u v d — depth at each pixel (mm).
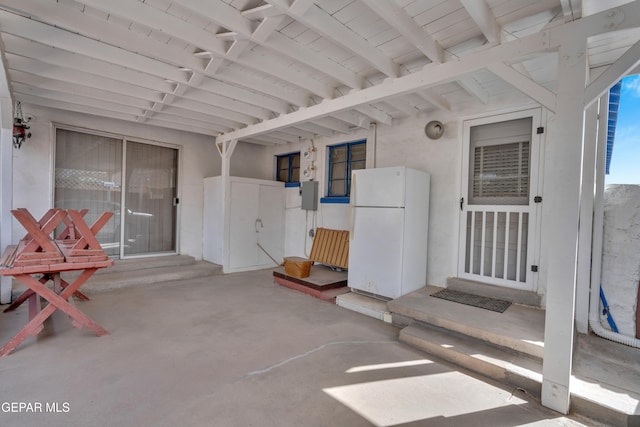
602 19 1821
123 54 2986
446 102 3883
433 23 2365
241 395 2092
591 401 1931
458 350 2613
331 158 5832
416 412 1972
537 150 3383
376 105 4188
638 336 2775
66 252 2941
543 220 3326
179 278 5133
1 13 2418
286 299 4250
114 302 3918
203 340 2916
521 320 2896
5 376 2225
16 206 4320
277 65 3121
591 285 2955
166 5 2311
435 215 4176
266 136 5992
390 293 3740
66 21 2348
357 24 2438
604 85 1829
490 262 3756
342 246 5105
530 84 2160
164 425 1785
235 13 2303
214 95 4066
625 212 2859
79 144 4863
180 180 5906
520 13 2227
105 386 2141
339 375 2379
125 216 5324
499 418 1934
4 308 3504
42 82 3555
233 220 5758
